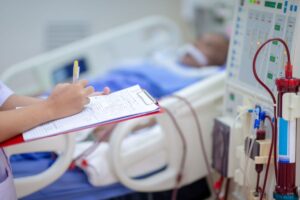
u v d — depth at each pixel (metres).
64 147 1.42
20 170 1.53
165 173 1.61
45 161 1.60
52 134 0.96
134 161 1.56
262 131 1.20
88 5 3.10
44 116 1.01
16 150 1.39
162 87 2.08
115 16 3.17
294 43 1.11
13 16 2.99
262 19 1.25
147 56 2.82
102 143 1.63
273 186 1.21
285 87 1.04
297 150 1.15
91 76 2.65
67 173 1.57
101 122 1.00
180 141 1.59
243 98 1.36
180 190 1.78
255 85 1.29
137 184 1.54
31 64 2.42
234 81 1.42
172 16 3.27
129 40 2.74
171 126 1.56
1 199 1.07
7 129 0.97
